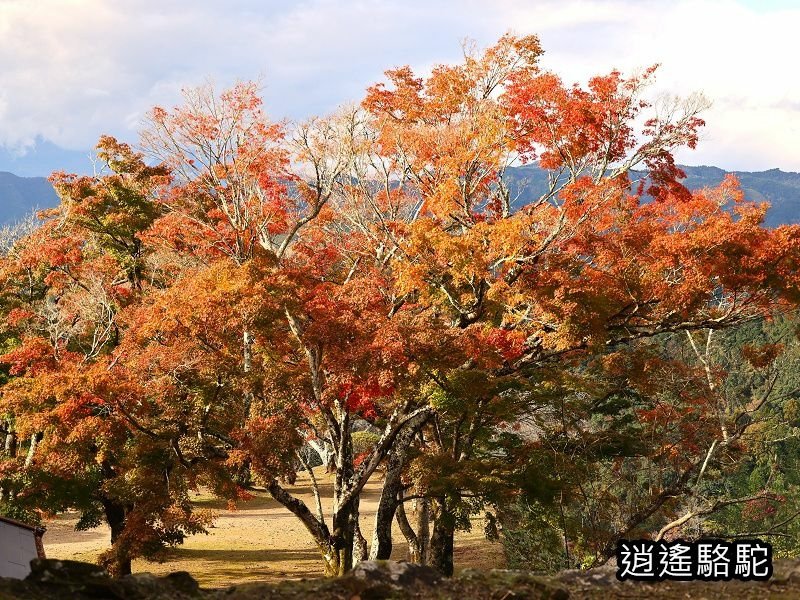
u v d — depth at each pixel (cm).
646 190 2658
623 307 2355
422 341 2144
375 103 2852
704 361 2677
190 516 2411
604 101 2523
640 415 2831
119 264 3559
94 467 2708
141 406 2233
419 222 2327
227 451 2388
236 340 2327
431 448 2970
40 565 940
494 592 999
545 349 2402
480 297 2409
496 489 2433
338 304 2323
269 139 2789
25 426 2281
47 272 3472
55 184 3606
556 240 2384
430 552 2919
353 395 2312
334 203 2834
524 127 2580
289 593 984
